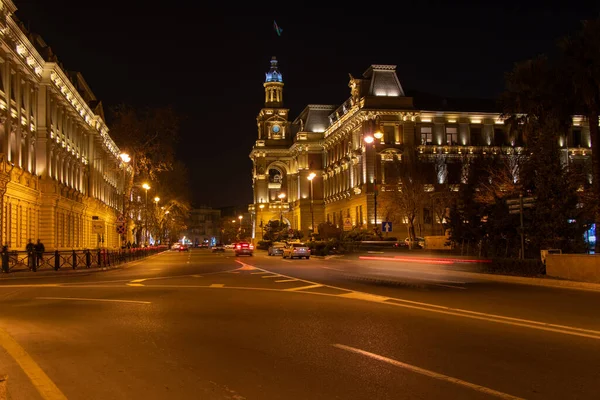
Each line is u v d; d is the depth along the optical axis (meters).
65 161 54.28
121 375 7.39
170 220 95.38
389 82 72.19
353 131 76.19
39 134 46.56
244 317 12.34
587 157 70.00
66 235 53.12
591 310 13.15
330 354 8.49
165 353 8.72
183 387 6.78
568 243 23.91
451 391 6.46
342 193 81.25
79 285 21.72
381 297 15.89
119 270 33.00
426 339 9.59
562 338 9.63
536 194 24.52
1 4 36.78
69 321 12.11
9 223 38.62
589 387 6.59
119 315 12.90
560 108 29.48
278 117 112.06
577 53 27.78
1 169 36.09
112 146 80.00
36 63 45.31
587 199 26.72
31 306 14.87
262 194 109.44
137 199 78.44
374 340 9.54
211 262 42.53
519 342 9.29
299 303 14.70
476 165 48.78
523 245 23.88
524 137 32.34
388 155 68.38
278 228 91.12
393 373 7.30
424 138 70.25
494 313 12.65
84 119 62.84
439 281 21.61
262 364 7.91
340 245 50.09
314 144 98.38
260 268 31.70
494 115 71.38
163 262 44.62
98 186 70.06
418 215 62.25
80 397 6.42
